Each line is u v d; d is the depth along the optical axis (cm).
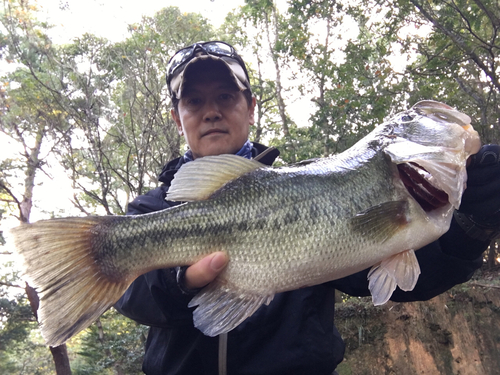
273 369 52
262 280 48
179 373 54
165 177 67
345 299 244
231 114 71
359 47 288
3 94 275
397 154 53
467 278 57
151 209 63
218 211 49
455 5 238
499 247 325
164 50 305
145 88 292
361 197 51
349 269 50
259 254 48
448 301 188
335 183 51
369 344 182
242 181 51
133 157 327
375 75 275
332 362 55
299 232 49
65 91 277
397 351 177
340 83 291
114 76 291
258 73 414
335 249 49
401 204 52
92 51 282
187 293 48
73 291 45
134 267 48
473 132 52
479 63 251
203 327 46
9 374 440
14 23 262
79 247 46
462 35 268
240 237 49
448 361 172
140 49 290
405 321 184
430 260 57
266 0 340
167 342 57
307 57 332
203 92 70
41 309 43
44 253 45
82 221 47
